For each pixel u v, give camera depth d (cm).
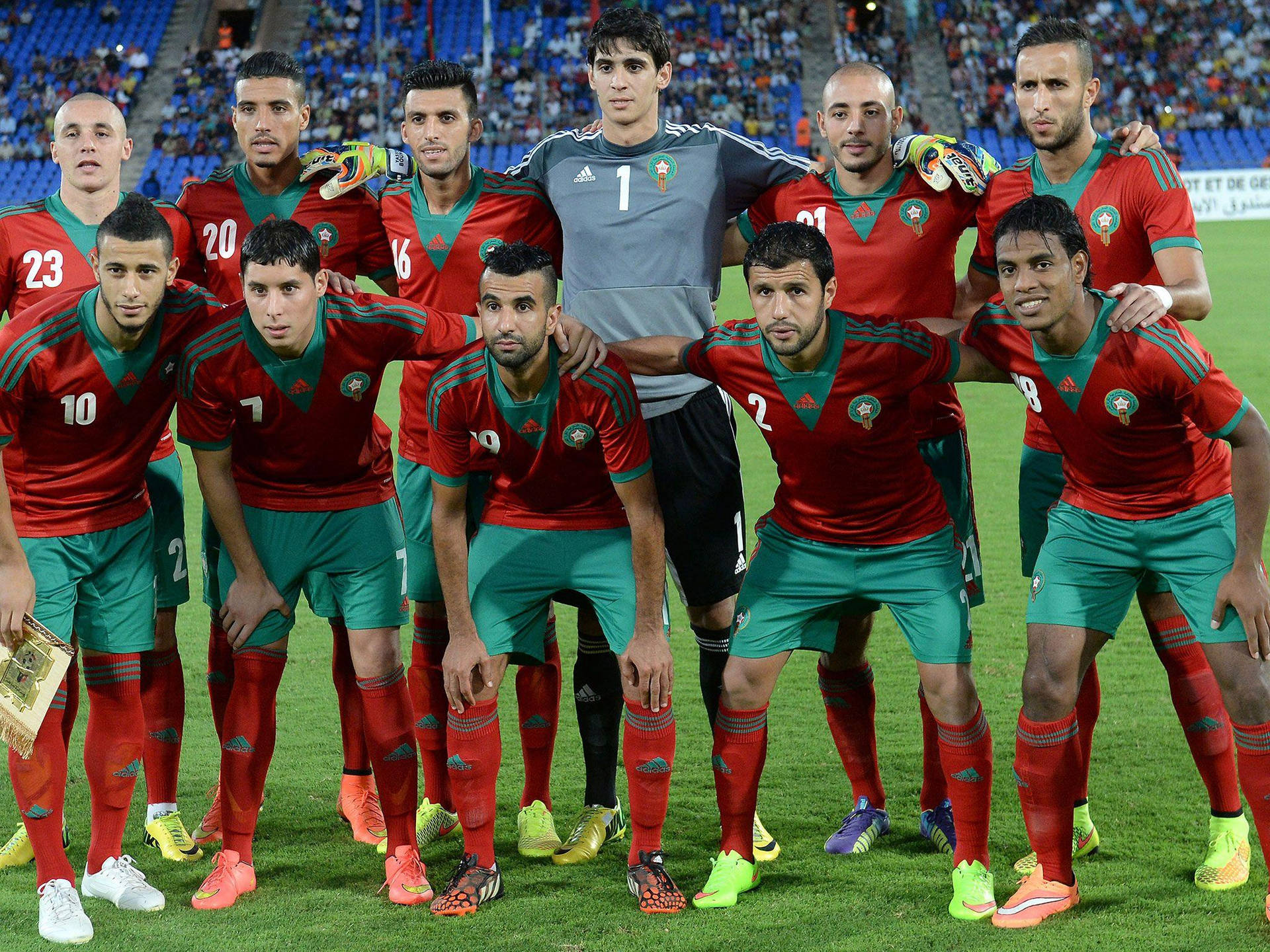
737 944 335
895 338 351
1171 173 399
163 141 2820
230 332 362
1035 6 3319
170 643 420
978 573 434
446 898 360
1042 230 333
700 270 431
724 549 437
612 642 374
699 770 470
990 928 343
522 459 369
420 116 416
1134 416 346
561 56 3148
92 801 396
